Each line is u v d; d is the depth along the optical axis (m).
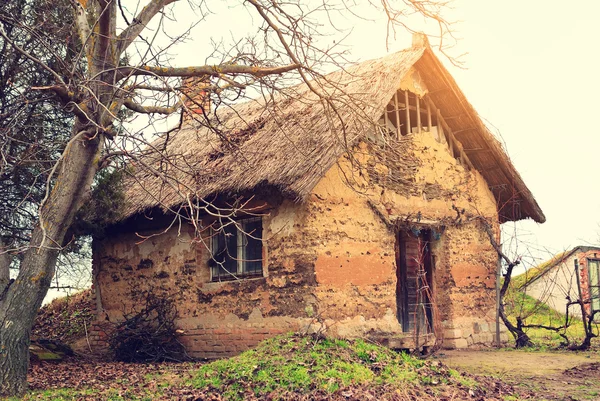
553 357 13.18
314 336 11.05
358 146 13.02
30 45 11.17
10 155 10.91
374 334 12.46
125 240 15.41
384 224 13.30
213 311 13.27
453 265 14.95
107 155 9.43
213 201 12.79
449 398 8.57
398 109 14.25
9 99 11.40
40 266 9.32
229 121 15.92
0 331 9.12
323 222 12.12
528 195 16.08
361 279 12.58
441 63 14.34
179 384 9.63
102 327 15.66
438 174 14.94
